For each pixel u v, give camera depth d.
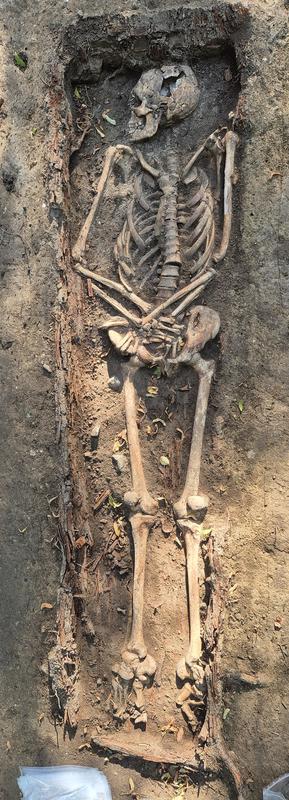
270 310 1.88
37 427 1.97
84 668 1.94
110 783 1.85
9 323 2.02
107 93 2.06
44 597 1.93
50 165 1.98
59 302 1.97
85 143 2.06
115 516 1.96
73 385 1.97
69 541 1.90
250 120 1.89
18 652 1.93
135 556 1.90
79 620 1.94
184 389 1.96
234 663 1.82
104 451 1.98
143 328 1.94
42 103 2.03
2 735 1.92
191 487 1.90
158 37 1.95
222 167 1.95
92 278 2.01
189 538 1.88
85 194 2.05
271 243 1.89
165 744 1.85
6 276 2.03
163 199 1.97
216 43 1.95
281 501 1.84
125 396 1.97
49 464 1.96
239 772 1.76
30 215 2.02
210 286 1.95
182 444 1.95
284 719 1.77
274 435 1.86
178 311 1.92
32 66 2.04
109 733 1.88
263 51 1.88
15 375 2.01
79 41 2.00
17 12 2.05
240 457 1.89
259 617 1.82
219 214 1.96
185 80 1.98
